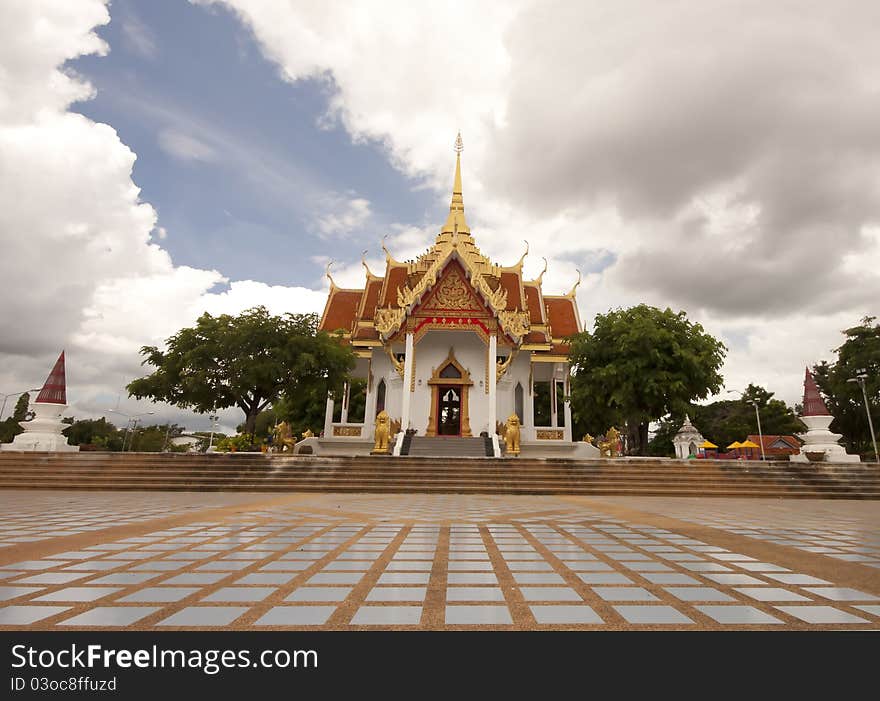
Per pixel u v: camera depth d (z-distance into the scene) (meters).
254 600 4.16
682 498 15.91
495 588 4.59
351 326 33.53
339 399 30.28
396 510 11.05
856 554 6.39
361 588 4.54
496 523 9.05
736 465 18.66
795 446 54.75
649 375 22.20
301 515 9.93
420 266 31.94
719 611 4.00
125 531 7.75
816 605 4.18
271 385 25.66
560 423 46.81
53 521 8.88
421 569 5.29
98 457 17.69
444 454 24.52
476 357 30.00
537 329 31.88
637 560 5.88
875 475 18.23
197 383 24.06
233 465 17.73
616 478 17.59
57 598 4.17
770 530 8.56
